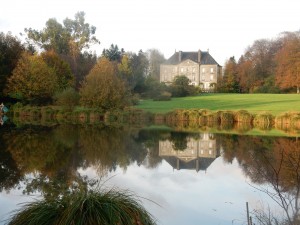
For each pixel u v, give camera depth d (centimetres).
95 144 2177
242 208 919
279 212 816
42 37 7356
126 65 7131
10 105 5028
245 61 8944
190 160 1686
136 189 1102
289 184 1035
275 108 5216
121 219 573
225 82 8912
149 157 1747
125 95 4594
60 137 2498
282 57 6812
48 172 1320
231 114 4262
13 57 5394
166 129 3400
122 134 2828
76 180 1191
